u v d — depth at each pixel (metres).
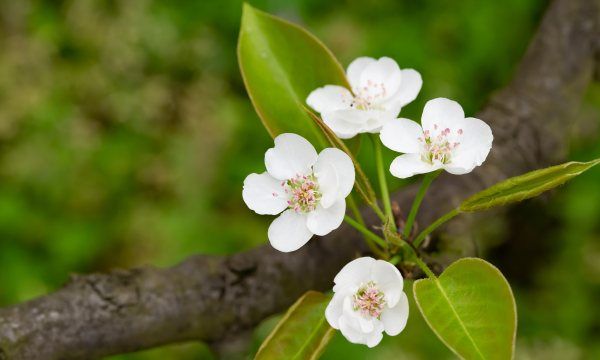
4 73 0.84
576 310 0.76
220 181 0.78
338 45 0.77
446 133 0.43
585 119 0.75
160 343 0.47
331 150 0.42
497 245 0.79
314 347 0.42
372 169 0.69
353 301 0.41
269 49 0.46
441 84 0.74
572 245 0.77
